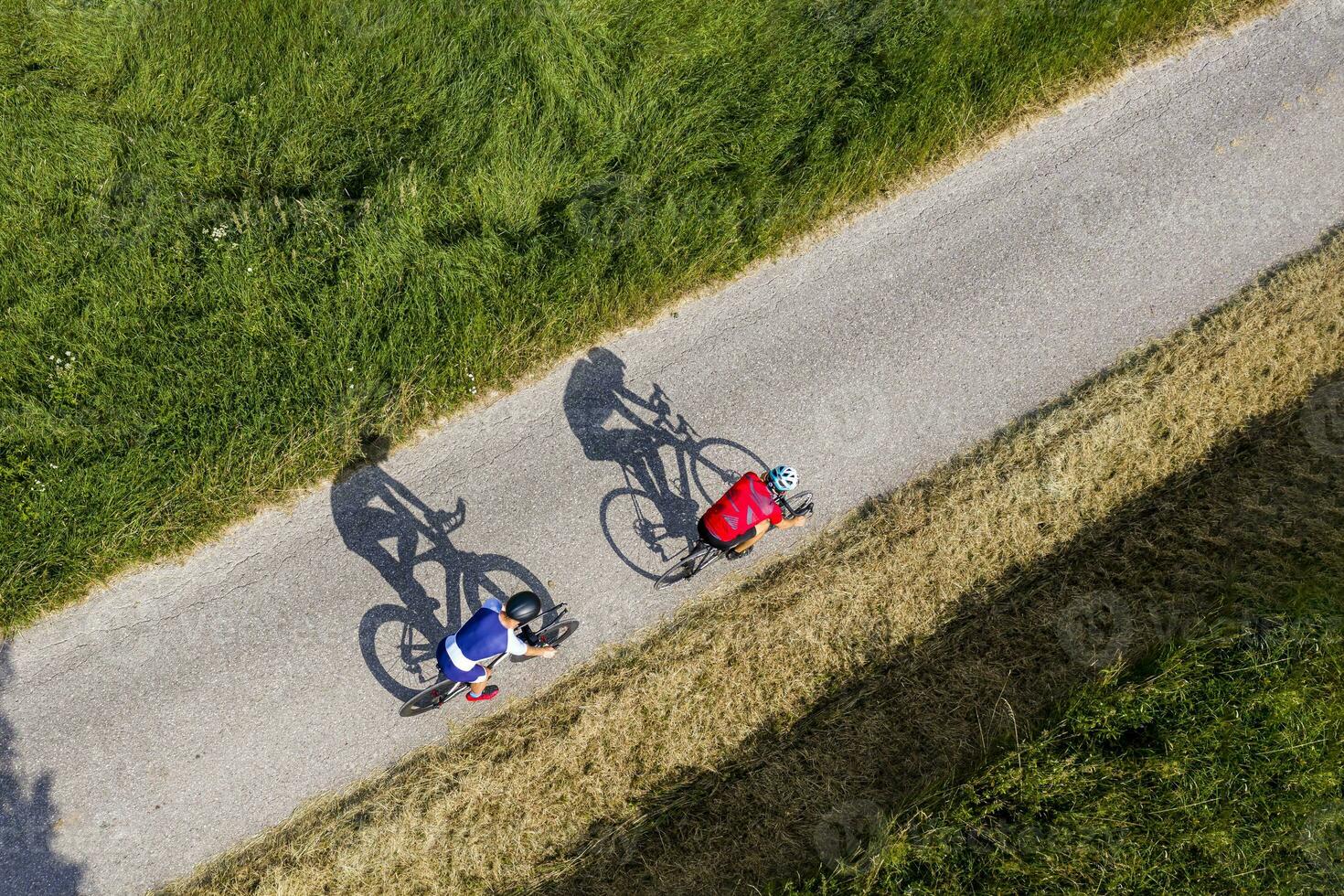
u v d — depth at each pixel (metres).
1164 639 8.51
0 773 8.19
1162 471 8.98
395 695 8.52
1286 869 7.67
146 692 8.35
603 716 8.46
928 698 8.55
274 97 9.09
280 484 8.59
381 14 9.28
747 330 9.17
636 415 9.01
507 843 8.27
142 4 9.25
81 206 8.79
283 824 8.25
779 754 8.45
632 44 9.26
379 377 8.67
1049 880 7.68
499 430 8.91
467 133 8.98
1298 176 9.55
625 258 8.95
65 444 8.34
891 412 9.09
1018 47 9.48
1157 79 9.70
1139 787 7.89
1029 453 8.97
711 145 9.13
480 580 8.72
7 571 8.21
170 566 8.51
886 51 9.33
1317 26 9.81
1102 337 9.25
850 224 9.39
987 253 9.38
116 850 8.12
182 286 8.61
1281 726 7.93
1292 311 9.22
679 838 8.30
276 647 8.49
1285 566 8.63
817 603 8.70
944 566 8.77
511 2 9.27
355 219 8.81
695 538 8.88
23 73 9.11
